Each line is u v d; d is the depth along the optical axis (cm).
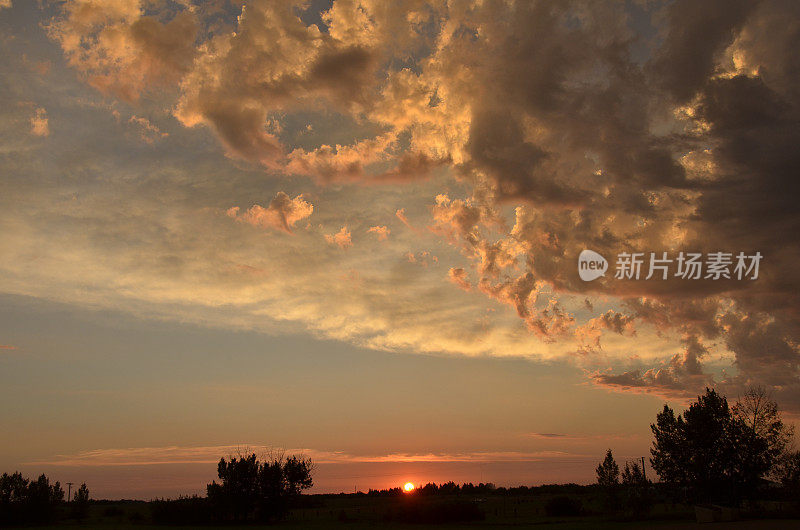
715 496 6900
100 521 9700
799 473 6462
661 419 7450
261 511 8838
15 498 8775
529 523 7838
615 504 8381
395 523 8650
